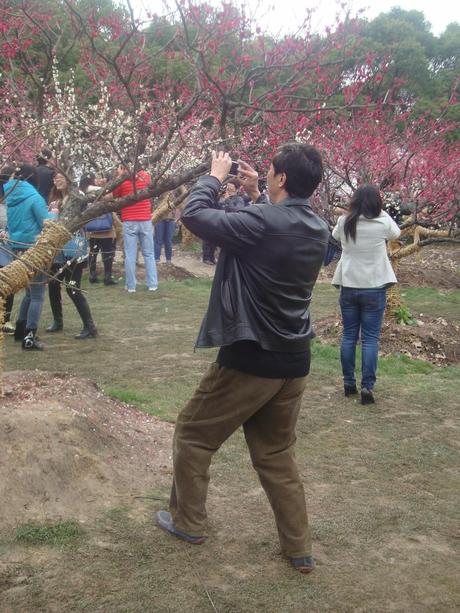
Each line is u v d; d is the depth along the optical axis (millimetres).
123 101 7109
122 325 8336
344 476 4168
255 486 3887
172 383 5875
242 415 2967
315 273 3000
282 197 2990
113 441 3957
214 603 2740
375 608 2797
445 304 11406
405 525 3561
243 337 2783
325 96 5902
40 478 3381
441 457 4547
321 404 5613
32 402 3969
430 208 8297
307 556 3035
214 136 5418
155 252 13484
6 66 8617
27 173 6289
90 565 2920
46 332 7824
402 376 6594
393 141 9062
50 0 8867
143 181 8984
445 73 19531
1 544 2986
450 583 3031
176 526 3207
